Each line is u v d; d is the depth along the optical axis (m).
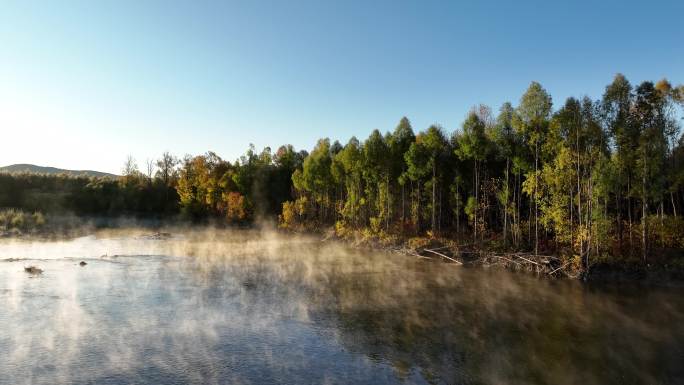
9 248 45.72
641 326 22.62
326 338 20.23
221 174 95.62
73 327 20.67
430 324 22.61
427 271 38.50
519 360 17.92
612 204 46.06
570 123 35.94
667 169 38.88
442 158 55.72
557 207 38.28
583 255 36.34
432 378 16.05
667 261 35.38
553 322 23.19
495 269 39.88
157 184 108.88
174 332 20.50
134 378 15.34
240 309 24.75
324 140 79.25
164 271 35.75
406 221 58.94
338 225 64.88
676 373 16.86
